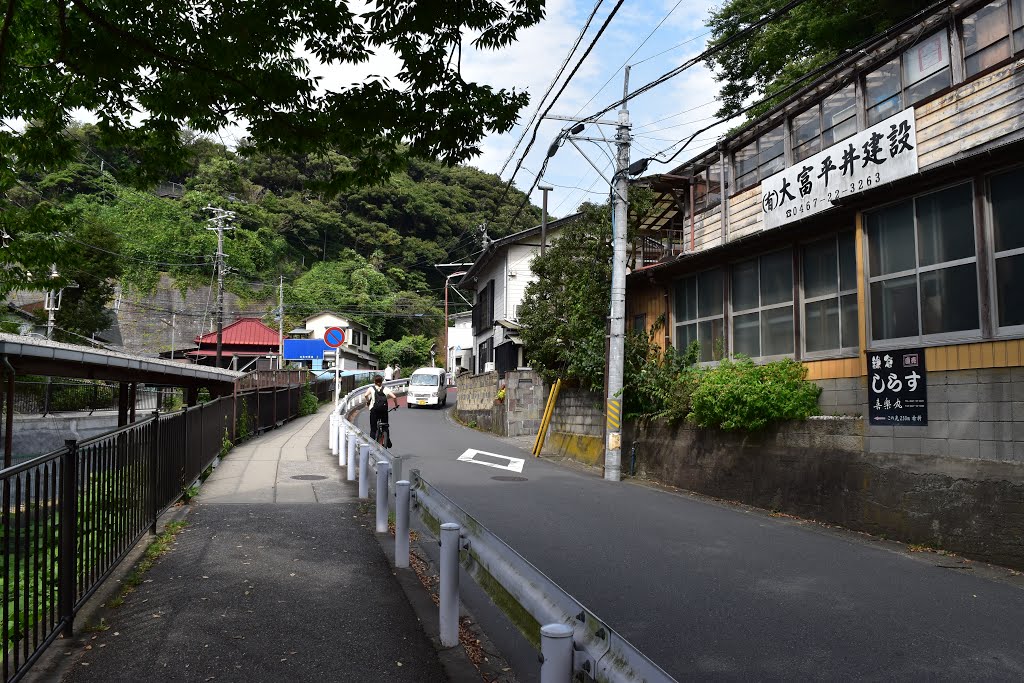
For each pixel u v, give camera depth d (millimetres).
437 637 4703
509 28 5797
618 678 2164
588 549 7473
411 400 37281
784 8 8695
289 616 4965
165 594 5375
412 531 8148
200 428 10844
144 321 64125
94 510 4984
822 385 10695
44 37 5961
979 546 7211
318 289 67062
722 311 13531
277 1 5539
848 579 6465
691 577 6449
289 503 9445
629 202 17469
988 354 7539
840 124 13930
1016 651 4699
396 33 5816
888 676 4281
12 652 3561
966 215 7992
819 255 11102
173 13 5676
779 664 4449
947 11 11297
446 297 54094
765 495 10414
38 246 9484
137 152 6980
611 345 14203
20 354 11570
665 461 13266
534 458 17281
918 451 8258
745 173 17031
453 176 76438
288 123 6512
